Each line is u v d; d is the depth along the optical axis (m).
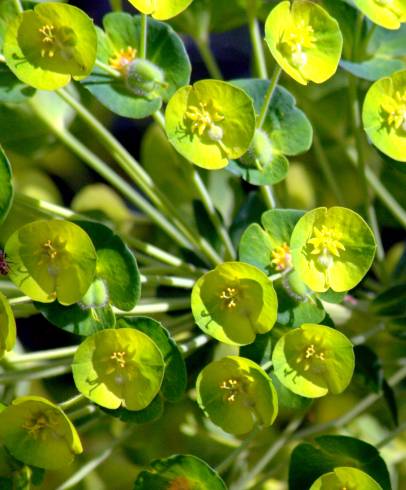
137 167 0.55
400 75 0.52
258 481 0.57
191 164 0.54
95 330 0.51
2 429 0.51
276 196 0.60
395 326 0.55
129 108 0.53
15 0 0.51
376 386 0.54
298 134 0.53
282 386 0.52
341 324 0.56
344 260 0.51
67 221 0.51
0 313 0.50
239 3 0.59
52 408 0.51
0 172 0.50
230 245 0.54
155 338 0.51
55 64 0.52
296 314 0.52
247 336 0.51
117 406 0.51
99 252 0.51
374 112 0.53
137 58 0.53
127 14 0.53
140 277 0.51
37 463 0.52
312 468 0.53
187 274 0.55
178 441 0.60
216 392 0.51
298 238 0.51
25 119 0.58
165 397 0.52
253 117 0.51
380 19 0.53
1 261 0.51
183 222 0.55
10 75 0.53
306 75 0.52
